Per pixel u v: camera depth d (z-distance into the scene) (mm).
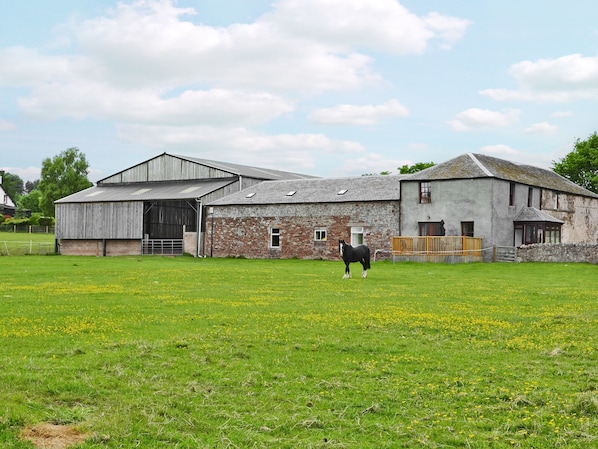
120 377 10234
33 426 7906
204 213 58406
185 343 12695
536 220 47656
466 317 16562
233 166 68062
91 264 40469
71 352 11836
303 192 54406
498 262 42875
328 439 7855
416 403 9227
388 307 18453
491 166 48562
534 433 8078
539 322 15805
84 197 64562
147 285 25328
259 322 15602
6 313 16891
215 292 22641
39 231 101500
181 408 8875
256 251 54156
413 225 48219
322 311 17594
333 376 10570
